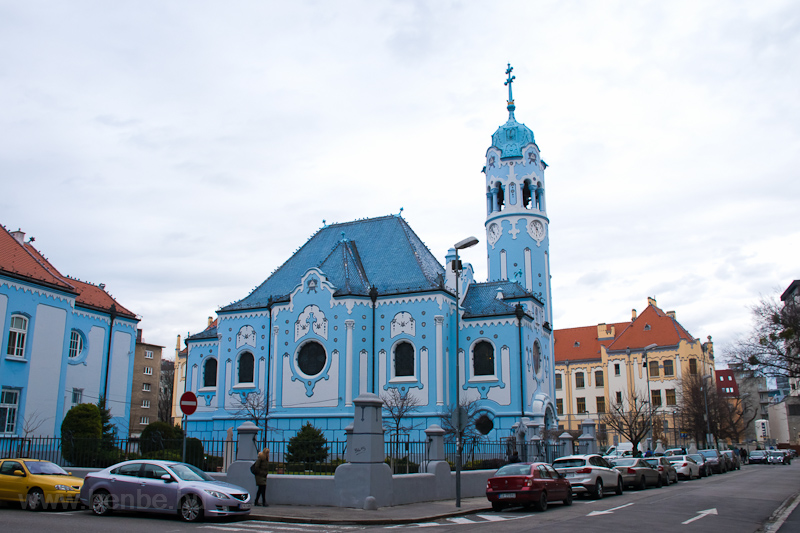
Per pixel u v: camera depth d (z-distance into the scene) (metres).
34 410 40.62
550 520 23.38
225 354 55.22
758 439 136.00
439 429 32.09
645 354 89.62
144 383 95.50
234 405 53.56
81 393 48.06
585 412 108.62
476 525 22.11
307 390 50.09
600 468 34.53
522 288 56.00
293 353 51.34
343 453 33.06
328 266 54.44
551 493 28.25
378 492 26.23
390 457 32.03
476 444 44.19
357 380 49.50
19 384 39.78
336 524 22.52
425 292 49.88
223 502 22.14
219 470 34.94
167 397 121.56
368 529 21.11
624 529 20.62
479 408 50.22
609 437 103.94
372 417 26.55
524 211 64.12
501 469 28.28
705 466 56.62
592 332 114.50
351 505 25.88
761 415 142.12
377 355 50.44
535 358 54.91
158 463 23.47
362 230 58.94
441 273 54.72
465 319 52.03
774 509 27.34
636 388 104.56
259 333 54.09
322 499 26.33
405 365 49.88
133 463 23.73
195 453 32.97
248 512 23.22
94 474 23.73
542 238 64.44
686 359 101.56
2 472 25.44
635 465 40.69
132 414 92.69
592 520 23.14
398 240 56.19
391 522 22.94
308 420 49.47
